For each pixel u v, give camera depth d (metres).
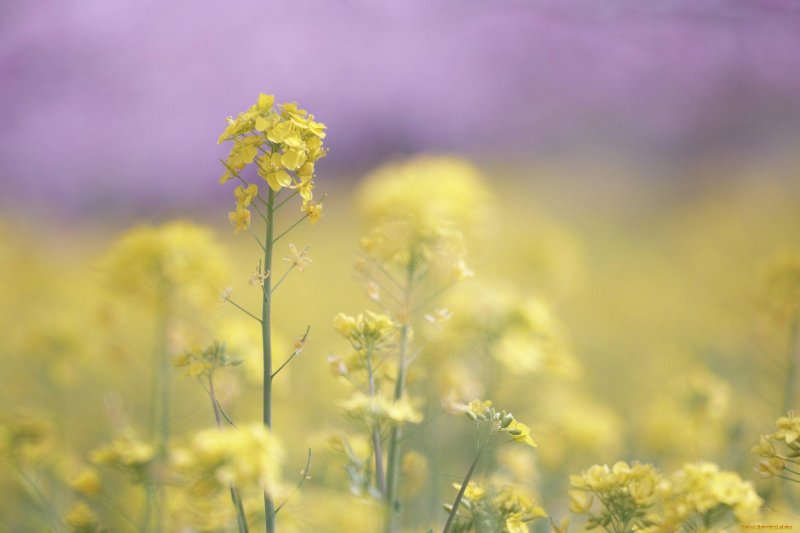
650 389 9.66
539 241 11.34
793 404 6.84
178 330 6.00
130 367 6.89
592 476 3.96
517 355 6.29
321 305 13.00
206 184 26.86
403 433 5.03
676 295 13.65
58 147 25.89
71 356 7.66
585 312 13.16
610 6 20.02
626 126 25.72
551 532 4.69
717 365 9.20
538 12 26.70
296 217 19.73
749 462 6.57
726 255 14.77
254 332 5.98
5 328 10.66
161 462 4.07
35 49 25.72
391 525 4.26
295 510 4.95
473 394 6.23
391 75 29.88
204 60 26.42
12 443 5.42
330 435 4.67
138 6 26.09
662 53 20.25
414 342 6.27
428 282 5.28
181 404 7.93
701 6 18.70
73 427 7.81
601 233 18.16
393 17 29.69
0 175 25.39
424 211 5.18
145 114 26.52
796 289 6.35
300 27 28.06
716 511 3.82
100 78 26.06
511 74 28.78
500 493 4.02
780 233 15.67
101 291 6.53
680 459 7.11
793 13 18.44
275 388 5.92
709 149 23.56
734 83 21.80
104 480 6.29
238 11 27.05
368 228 5.91
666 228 18.27
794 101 22.78
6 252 14.08
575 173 24.33
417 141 29.94
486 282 7.39
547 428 6.73
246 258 16.19
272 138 3.72
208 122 26.83
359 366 4.51
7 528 6.01
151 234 6.28
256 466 3.14
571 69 26.86
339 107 30.19
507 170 25.59
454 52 29.64
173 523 4.55
